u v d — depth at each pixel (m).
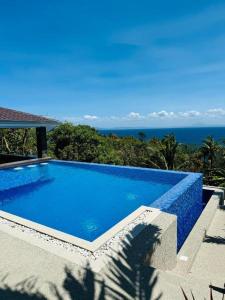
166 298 3.21
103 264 3.95
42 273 3.72
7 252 4.31
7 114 15.11
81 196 11.19
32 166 15.50
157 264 4.87
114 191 11.79
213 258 6.72
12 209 9.80
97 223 8.45
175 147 23.33
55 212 9.48
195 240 7.26
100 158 25.89
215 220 9.11
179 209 8.14
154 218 5.86
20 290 3.36
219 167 22.12
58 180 13.56
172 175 12.50
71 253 4.29
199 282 3.56
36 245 4.55
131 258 4.12
